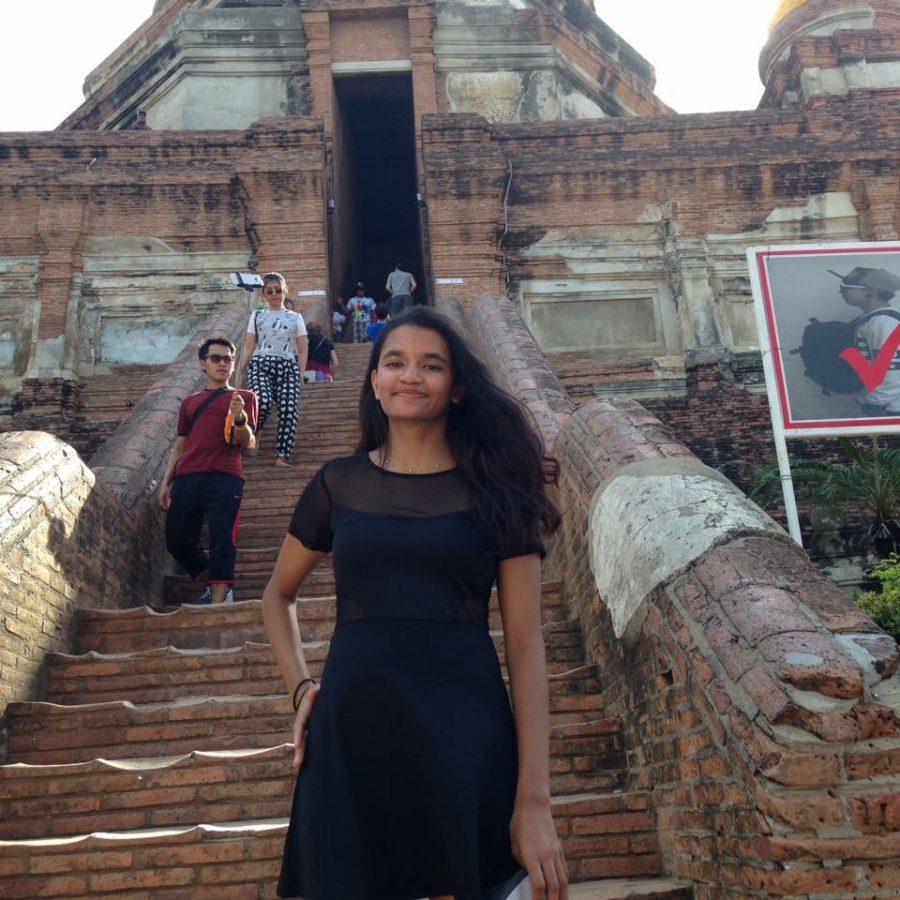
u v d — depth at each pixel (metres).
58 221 15.77
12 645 4.82
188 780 4.23
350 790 1.90
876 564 12.34
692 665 3.20
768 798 2.57
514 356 9.10
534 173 16.23
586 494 4.90
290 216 15.90
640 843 3.73
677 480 4.12
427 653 1.98
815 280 9.91
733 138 16.52
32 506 5.17
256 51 20.70
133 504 7.07
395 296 16.00
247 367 11.45
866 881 2.47
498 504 2.14
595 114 21.23
